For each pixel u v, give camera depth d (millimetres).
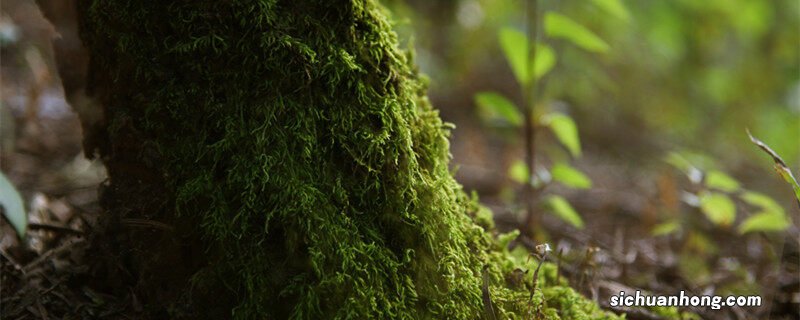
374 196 1118
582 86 2125
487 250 1166
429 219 1123
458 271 1124
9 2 1823
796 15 2484
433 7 2059
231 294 1112
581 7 2105
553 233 1397
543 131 1929
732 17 2268
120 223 1145
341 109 1116
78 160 1421
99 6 1111
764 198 1318
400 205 1119
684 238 1418
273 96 1109
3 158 1402
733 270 1340
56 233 1216
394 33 1140
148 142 1122
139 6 1109
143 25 1111
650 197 1556
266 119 1106
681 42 2324
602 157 2029
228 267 1107
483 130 1927
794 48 2502
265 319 1102
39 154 1432
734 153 2293
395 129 1121
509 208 1387
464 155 1739
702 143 2309
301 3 1117
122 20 1110
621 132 2254
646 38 2373
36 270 1180
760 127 2330
